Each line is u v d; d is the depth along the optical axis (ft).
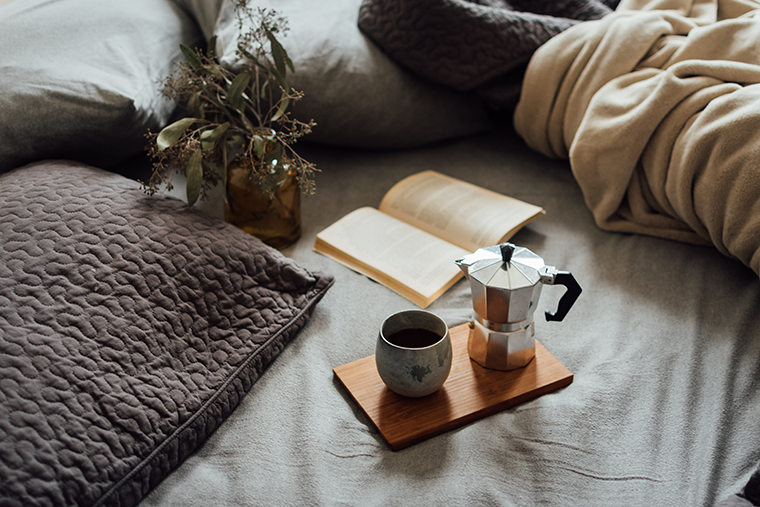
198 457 2.11
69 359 1.96
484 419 2.19
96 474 1.79
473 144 4.51
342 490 1.94
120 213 2.50
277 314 2.56
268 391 2.36
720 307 2.75
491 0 4.20
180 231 2.55
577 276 3.03
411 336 2.20
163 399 2.06
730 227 2.77
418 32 3.85
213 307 2.44
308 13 3.99
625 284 2.95
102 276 2.23
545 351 2.47
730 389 2.30
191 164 2.71
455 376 2.32
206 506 1.90
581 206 3.68
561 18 4.33
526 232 3.42
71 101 2.96
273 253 2.71
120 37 3.38
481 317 2.26
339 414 2.23
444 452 2.06
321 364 2.48
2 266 2.15
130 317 2.18
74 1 3.47
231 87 2.80
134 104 3.04
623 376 2.37
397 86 4.02
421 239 3.22
